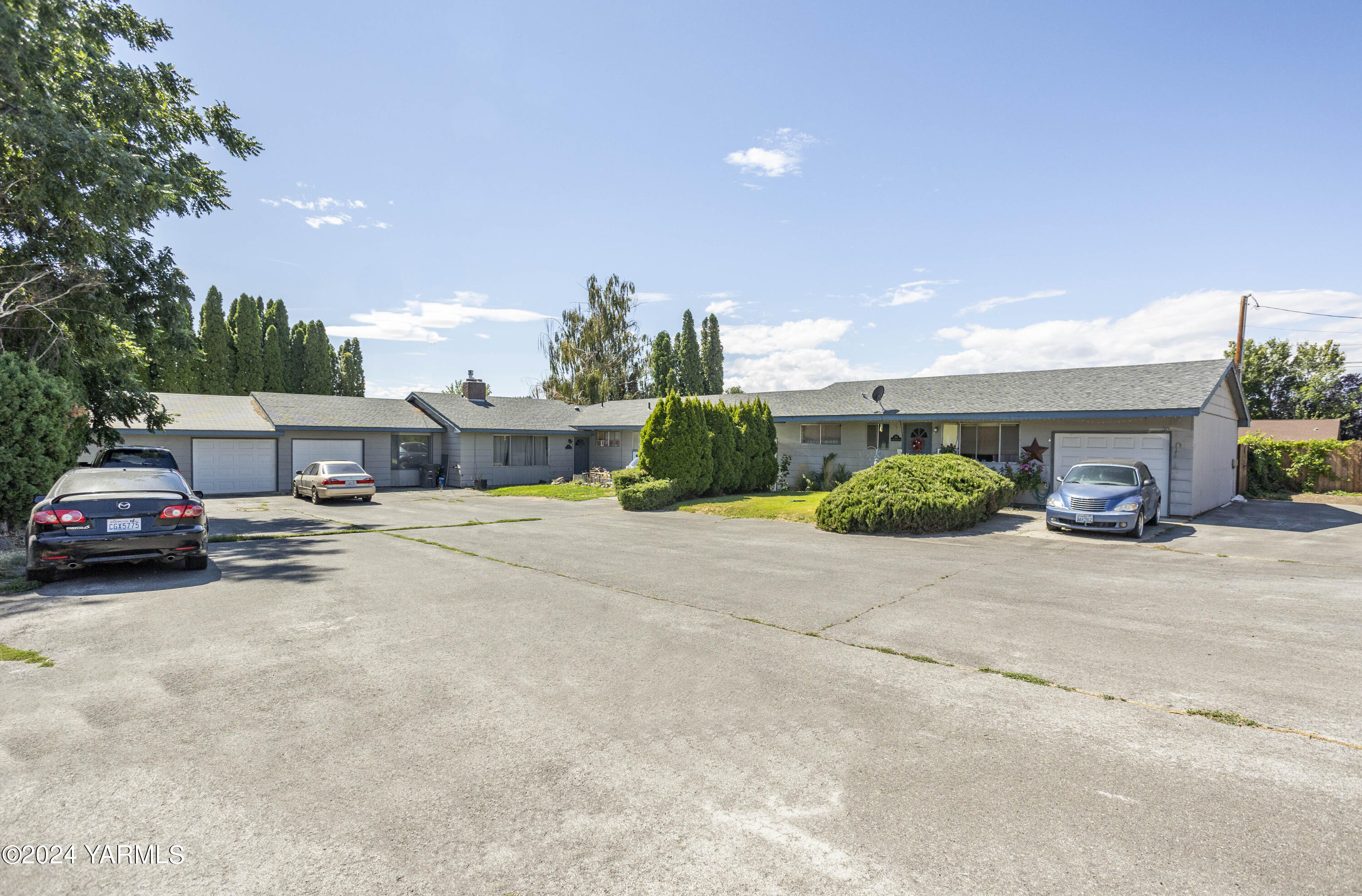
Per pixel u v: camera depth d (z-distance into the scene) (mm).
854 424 23062
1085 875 2717
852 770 3609
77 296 13609
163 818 3068
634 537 13133
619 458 32062
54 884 2594
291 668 5172
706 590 8219
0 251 13273
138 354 16203
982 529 14352
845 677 5090
